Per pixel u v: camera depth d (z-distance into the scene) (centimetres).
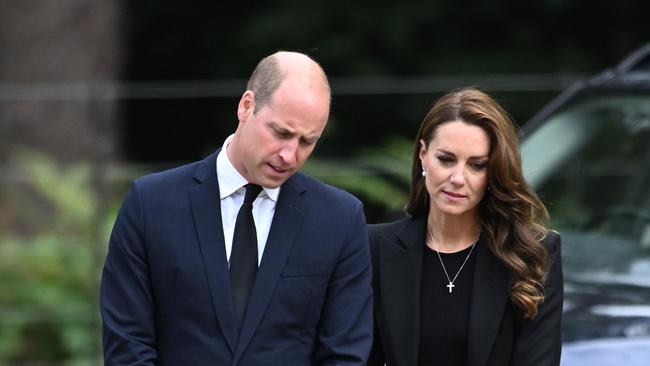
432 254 1470
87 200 2972
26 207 3042
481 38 4353
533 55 4322
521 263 1422
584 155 2177
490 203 1438
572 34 4353
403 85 2973
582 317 1733
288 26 4394
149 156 3844
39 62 3738
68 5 3756
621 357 1631
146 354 1376
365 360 1392
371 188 2880
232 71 4628
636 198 2142
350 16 4353
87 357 2811
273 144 1315
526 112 2888
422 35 4344
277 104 1309
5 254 2930
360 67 4325
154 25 4666
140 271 1384
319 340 1400
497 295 1436
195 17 4625
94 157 2823
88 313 2844
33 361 2838
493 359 1438
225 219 1390
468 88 1474
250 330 1359
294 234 1385
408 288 1459
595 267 1919
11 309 2867
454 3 4322
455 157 1412
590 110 2158
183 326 1370
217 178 1395
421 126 1462
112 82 3828
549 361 1430
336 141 3734
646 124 2102
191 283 1365
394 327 1453
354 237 1409
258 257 1380
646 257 1942
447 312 1450
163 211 1387
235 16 4625
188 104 3641
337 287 1400
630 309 1741
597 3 4319
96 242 2778
